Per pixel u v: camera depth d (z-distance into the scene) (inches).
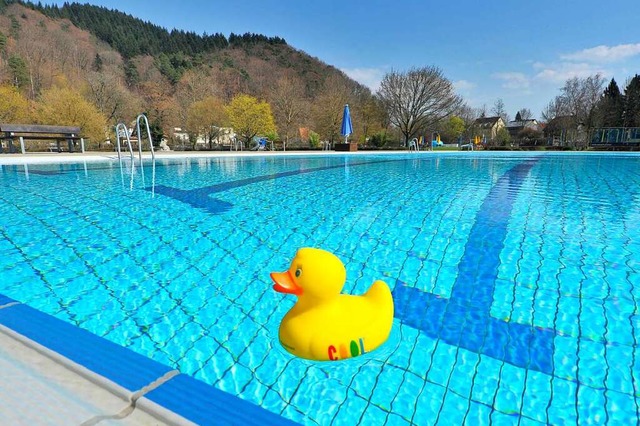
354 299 83.9
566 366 80.0
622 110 1688.0
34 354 62.6
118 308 104.7
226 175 422.0
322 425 63.6
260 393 70.7
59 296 111.5
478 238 169.6
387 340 87.3
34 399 51.5
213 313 102.5
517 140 1758.1
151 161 593.9
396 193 294.8
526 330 94.1
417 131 1524.4
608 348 86.5
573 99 1521.9
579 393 71.7
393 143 1502.2
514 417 65.7
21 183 333.4
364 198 270.8
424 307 106.3
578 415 66.4
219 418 51.2
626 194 288.4
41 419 47.8
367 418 65.1
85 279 123.6
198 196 276.1
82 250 151.1
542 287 119.0
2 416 47.9
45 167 477.4
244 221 200.8
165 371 59.5
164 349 85.4
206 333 92.3
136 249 153.6
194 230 182.4
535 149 1414.9
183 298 111.3
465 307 106.3
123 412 50.5
